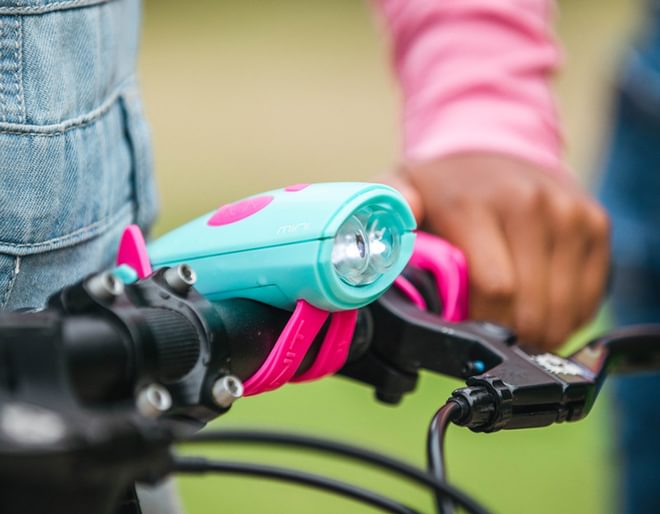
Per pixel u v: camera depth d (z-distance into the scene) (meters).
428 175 1.43
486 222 1.36
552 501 3.42
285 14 13.47
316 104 9.48
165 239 0.95
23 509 0.58
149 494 1.23
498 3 1.70
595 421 3.59
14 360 0.61
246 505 3.29
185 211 6.34
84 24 1.03
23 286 1.01
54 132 0.99
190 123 8.96
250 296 0.87
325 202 0.83
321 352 0.89
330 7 13.70
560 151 1.71
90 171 1.06
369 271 0.86
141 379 0.68
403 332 1.01
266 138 8.40
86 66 1.05
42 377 0.60
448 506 1.10
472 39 1.67
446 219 1.38
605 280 1.51
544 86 1.71
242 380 0.84
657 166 2.80
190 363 0.74
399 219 0.87
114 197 1.13
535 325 1.39
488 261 1.31
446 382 4.14
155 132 8.66
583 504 3.40
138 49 1.25
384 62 10.99
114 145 1.13
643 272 2.85
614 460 2.91
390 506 1.13
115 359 0.67
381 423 3.83
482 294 1.29
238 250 0.87
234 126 8.80
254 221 0.87
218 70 10.99
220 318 0.77
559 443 3.79
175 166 7.56
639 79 2.80
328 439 1.26
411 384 1.04
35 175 0.98
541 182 1.44
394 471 1.22
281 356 0.84
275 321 0.87
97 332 0.67
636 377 2.79
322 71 10.77
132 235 0.94
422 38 1.72
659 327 1.16
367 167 7.57
